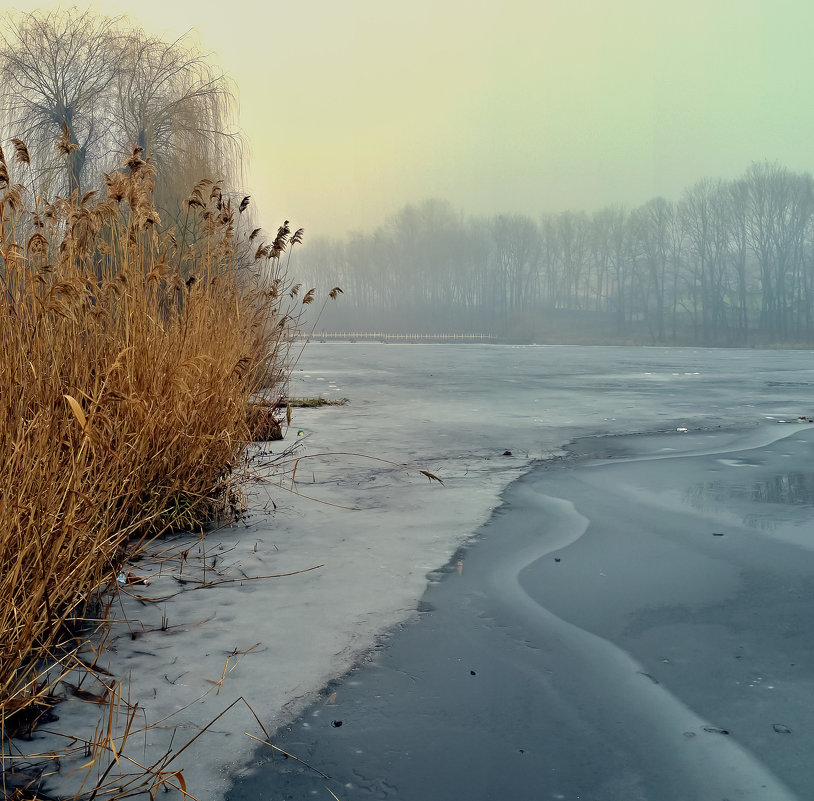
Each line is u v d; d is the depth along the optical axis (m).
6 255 2.87
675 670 2.80
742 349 61.41
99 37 15.87
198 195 5.10
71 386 3.10
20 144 3.05
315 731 2.35
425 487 6.01
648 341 83.31
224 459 4.82
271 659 2.85
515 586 3.72
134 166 3.80
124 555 3.63
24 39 15.63
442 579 3.82
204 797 1.98
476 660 2.88
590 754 2.23
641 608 3.44
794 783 2.07
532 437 8.80
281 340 6.88
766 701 2.56
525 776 2.12
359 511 5.21
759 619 3.29
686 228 91.69
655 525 4.88
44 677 2.57
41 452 2.55
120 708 2.43
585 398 14.14
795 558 4.16
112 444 3.49
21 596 2.44
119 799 1.94
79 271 3.49
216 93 16.23
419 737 2.33
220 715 2.41
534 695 2.60
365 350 50.28
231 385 5.06
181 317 4.69
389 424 9.91
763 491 5.86
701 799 2.00
